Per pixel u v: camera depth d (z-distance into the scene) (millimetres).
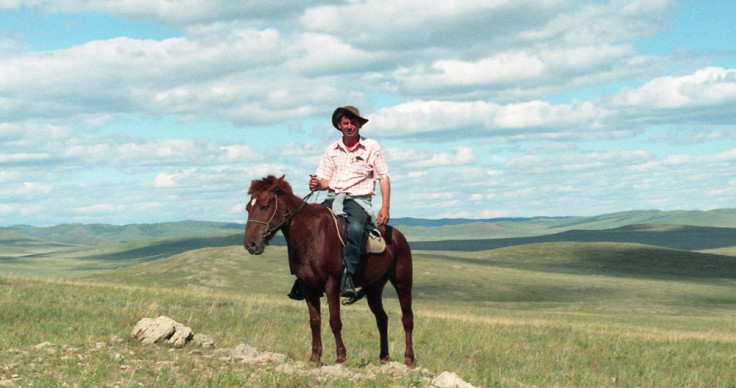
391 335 15078
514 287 89188
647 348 17375
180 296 21062
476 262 134875
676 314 64938
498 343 15484
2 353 8273
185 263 99875
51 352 8562
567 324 28406
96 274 101500
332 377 7879
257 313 17422
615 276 116750
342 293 8516
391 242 9258
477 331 17547
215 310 16891
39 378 7027
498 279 96375
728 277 118438
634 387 11352
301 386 7312
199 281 84250
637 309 68188
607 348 16859
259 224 8195
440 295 81438
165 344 10117
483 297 81188
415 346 13609
